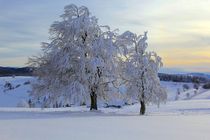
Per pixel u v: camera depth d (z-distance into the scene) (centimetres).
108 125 2327
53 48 4491
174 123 2603
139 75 4731
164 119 3062
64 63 4312
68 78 4431
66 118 3106
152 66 4775
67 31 4453
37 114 3762
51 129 1972
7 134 1688
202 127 2281
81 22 4441
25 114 3706
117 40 4641
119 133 1820
